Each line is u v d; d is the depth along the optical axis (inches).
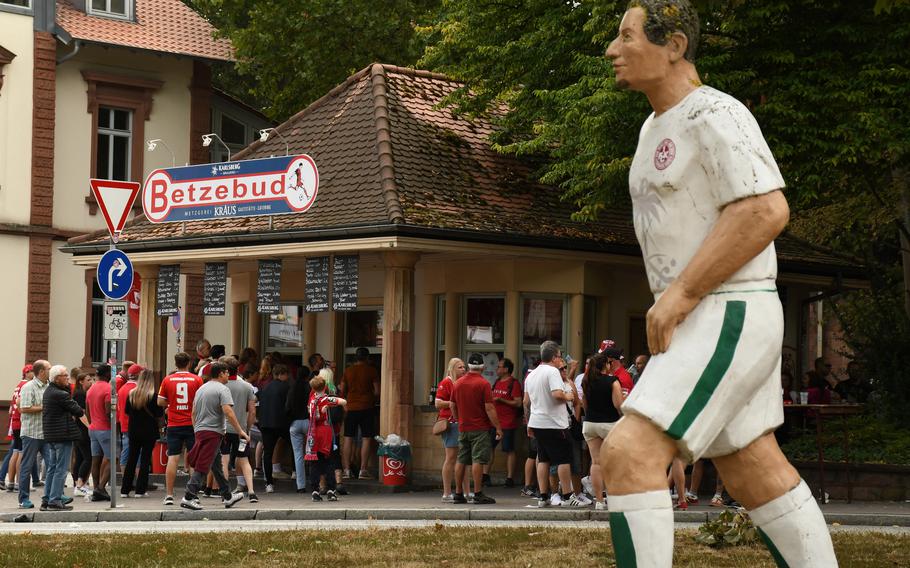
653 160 195.0
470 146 884.0
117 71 1355.8
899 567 411.2
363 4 1405.0
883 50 678.5
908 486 668.7
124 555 459.8
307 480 800.9
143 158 1366.9
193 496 649.0
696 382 187.0
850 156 668.7
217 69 1756.9
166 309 912.9
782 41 700.7
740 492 198.2
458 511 629.6
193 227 878.4
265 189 812.0
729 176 186.9
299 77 1425.9
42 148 1295.5
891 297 900.0
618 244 844.0
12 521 635.5
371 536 509.7
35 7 1298.0
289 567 425.7
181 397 681.0
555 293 840.9
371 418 814.5
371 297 892.6
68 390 668.1
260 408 770.8
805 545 194.4
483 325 847.7
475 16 883.4
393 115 861.2
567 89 756.0
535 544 478.3
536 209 847.1
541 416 647.8
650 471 187.5
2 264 1272.1
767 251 191.5
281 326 952.3
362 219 770.8
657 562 185.9
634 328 902.4
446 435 693.9
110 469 709.3
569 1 836.0
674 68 195.5
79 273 1320.1
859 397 852.0
